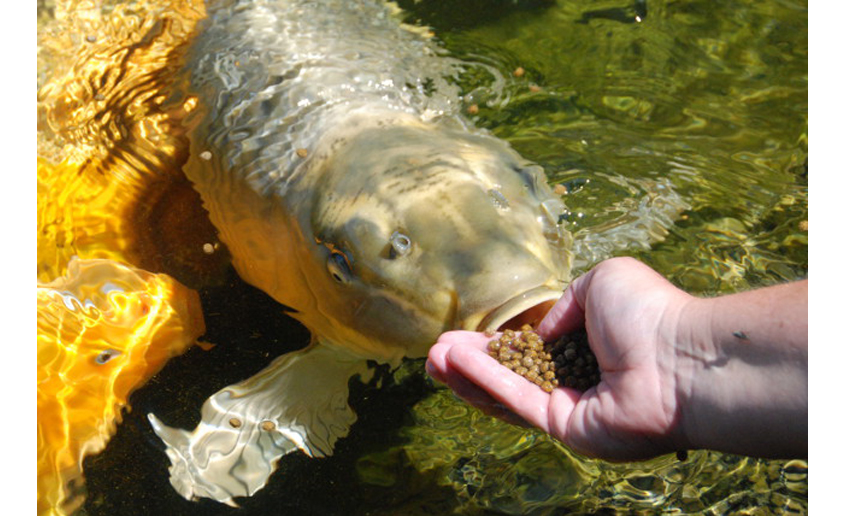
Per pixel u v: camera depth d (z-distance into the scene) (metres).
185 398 0.69
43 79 0.90
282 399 0.69
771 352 0.52
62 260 0.77
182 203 0.82
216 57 0.88
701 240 0.76
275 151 0.78
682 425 0.55
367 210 0.68
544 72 0.94
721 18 1.00
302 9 0.93
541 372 0.59
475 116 0.88
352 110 0.79
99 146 0.86
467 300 0.62
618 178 0.82
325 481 0.64
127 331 0.72
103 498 0.63
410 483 0.64
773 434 0.53
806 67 0.94
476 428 0.67
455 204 0.66
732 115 0.90
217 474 0.65
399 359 0.70
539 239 0.67
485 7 1.01
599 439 0.57
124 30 0.94
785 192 0.81
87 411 0.68
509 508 0.62
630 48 0.97
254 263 0.77
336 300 0.70
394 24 0.96
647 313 0.56
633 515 0.61
